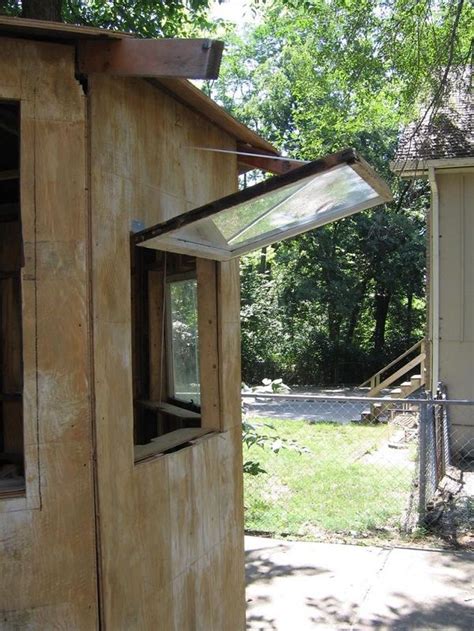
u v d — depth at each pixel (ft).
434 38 25.94
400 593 16.17
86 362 8.70
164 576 10.16
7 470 10.53
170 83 10.21
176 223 9.29
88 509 8.69
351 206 10.30
